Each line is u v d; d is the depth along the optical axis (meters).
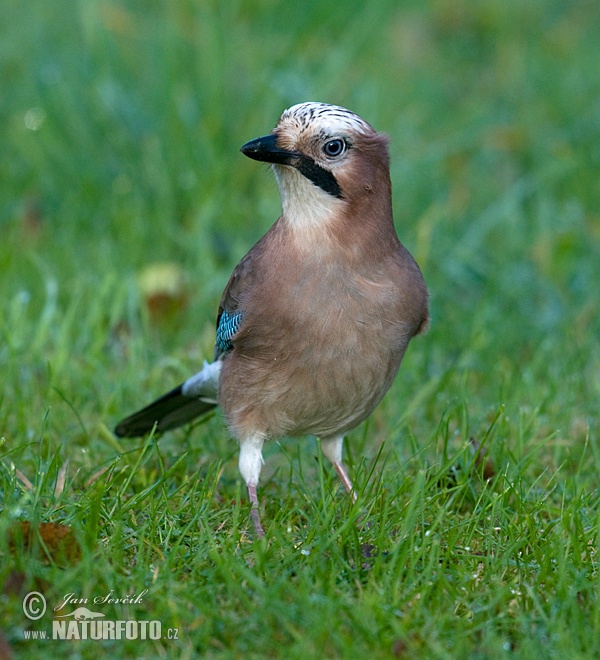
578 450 9.59
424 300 8.51
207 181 13.98
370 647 6.40
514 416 9.96
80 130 14.62
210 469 8.84
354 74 16.89
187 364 10.88
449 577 7.24
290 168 7.98
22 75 16.14
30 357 10.69
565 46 19.42
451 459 8.27
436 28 20.48
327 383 8.20
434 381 10.21
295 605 6.67
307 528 7.95
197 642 6.41
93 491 7.96
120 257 12.91
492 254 13.75
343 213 8.02
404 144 15.49
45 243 13.32
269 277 8.09
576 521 7.55
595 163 15.56
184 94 14.65
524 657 6.32
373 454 9.75
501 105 17.33
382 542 7.43
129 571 7.15
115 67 15.31
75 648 6.36
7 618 6.51
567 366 10.94
